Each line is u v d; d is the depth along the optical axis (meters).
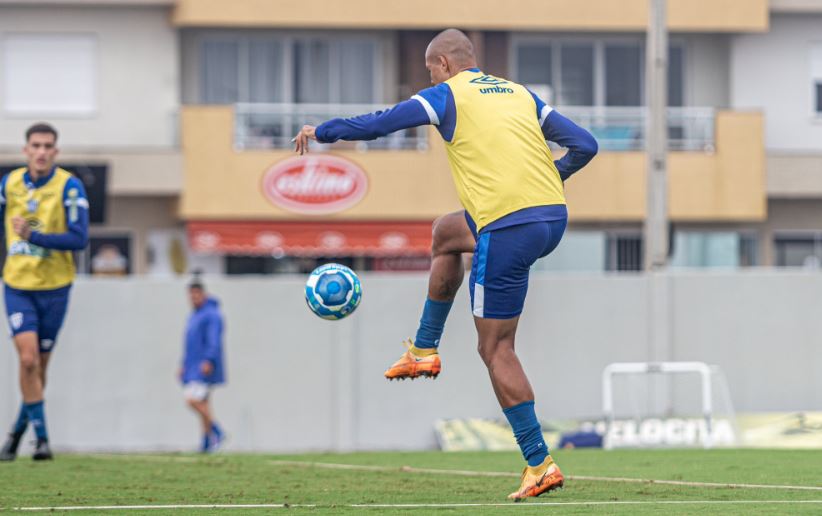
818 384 54.38
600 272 94.62
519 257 19.77
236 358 53.91
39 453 31.73
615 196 93.56
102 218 89.88
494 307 19.98
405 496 22.03
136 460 33.03
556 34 97.31
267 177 91.75
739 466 28.69
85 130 93.69
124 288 54.16
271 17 92.94
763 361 54.38
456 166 20.19
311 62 96.00
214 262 94.19
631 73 97.75
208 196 91.50
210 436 48.59
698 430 48.06
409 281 54.03
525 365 54.06
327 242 92.25
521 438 20.14
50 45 93.38
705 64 99.00
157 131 94.06
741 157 94.06
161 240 94.12
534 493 20.20
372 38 96.31
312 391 53.91
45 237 29.91
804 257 98.00
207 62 95.69
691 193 94.06
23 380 31.19
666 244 64.25
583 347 54.28
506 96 20.28
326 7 93.19
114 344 54.12
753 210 94.25
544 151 20.09
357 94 96.19
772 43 99.00
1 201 30.42
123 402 54.03
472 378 53.31
